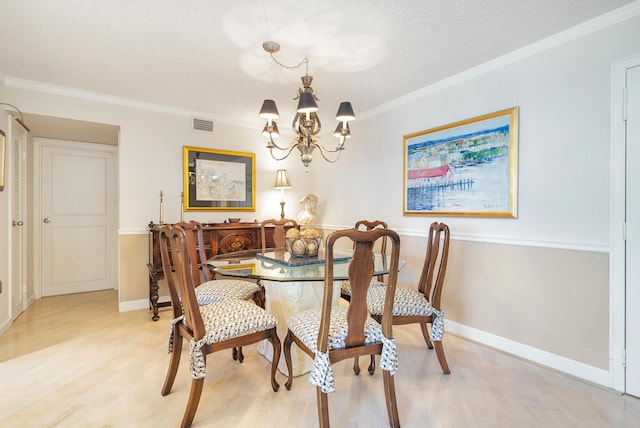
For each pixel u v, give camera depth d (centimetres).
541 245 221
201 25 199
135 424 159
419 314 208
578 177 204
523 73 230
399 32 207
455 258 276
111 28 202
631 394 184
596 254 197
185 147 366
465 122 265
